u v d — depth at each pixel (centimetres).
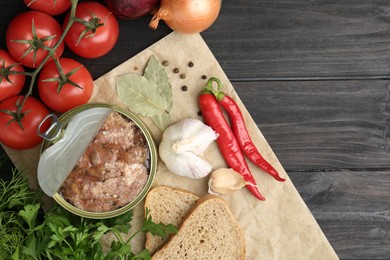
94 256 58
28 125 61
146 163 62
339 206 68
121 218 63
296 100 67
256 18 66
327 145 68
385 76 68
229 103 64
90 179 61
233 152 66
